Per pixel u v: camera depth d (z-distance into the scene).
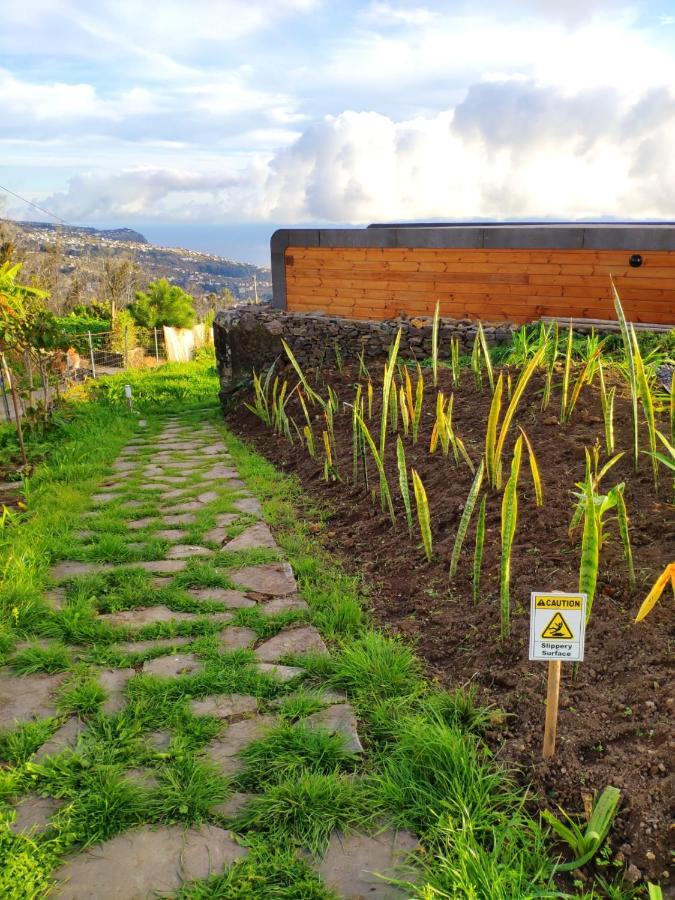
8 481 7.00
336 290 11.50
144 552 4.63
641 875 1.94
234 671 3.08
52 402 10.96
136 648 3.34
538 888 1.89
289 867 2.02
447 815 2.18
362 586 4.10
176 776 2.40
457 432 5.99
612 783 2.23
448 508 4.69
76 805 2.26
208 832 2.19
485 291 10.33
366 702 2.87
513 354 8.00
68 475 6.80
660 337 7.71
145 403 13.25
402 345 10.41
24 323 8.21
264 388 10.48
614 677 2.75
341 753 2.52
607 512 3.92
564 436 5.09
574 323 9.16
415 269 10.77
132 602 3.87
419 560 4.21
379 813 2.25
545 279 9.88
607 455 4.59
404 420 6.41
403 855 2.10
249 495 6.23
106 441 8.86
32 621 3.54
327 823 2.20
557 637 2.26
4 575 3.88
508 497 3.08
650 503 3.91
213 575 4.18
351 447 6.92
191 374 18.72
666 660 2.73
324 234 11.37
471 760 2.39
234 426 10.50
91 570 4.33
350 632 3.51
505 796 2.26
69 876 2.01
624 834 2.06
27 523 5.07
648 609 2.57
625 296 9.41
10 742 2.57
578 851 2.03
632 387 4.33
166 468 7.49
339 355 10.45
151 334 33.53
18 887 1.91
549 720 2.37
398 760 2.50
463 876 1.89
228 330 11.67
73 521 5.28
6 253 34.00
